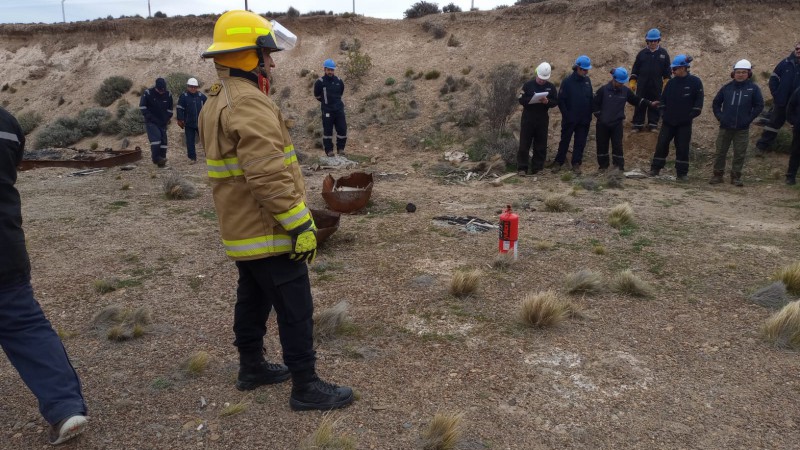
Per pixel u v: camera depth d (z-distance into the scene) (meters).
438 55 19.25
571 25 18.00
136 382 3.67
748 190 9.94
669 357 3.96
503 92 13.53
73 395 2.97
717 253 6.27
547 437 3.09
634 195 9.48
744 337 4.24
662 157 11.01
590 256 6.18
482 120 14.55
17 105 26.39
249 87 2.88
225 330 4.46
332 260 6.16
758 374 3.72
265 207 2.82
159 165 12.80
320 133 16.02
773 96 11.37
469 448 2.98
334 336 4.32
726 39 15.59
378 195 9.50
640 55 12.44
